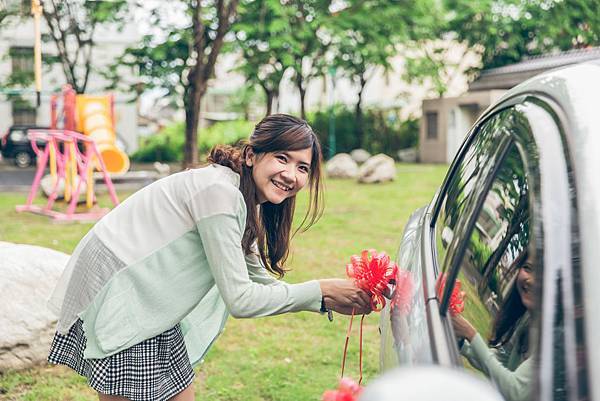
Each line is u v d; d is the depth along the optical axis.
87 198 12.41
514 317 1.55
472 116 27.19
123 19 18.91
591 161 1.42
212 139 28.62
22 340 4.64
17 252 4.89
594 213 1.32
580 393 1.15
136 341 2.51
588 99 1.58
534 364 1.29
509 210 1.79
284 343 5.50
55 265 4.85
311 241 9.72
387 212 12.65
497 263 1.78
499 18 27.28
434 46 29.02
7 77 23.52
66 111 14.01
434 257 2.23
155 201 2.56
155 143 28.22
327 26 18.78
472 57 32.75
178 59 18.45
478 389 1.05
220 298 2.89
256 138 2.53
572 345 1.21
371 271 2.49
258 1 18.86
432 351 1.60
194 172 2.54
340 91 38.16
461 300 1.81
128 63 18.98
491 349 1.57
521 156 1.73
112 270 2.54
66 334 2.70
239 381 4.75
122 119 27.77
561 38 25.81
